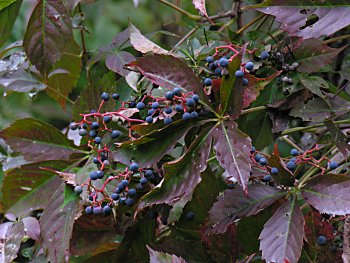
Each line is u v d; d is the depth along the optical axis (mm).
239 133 743
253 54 849
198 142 751
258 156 795
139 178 802
